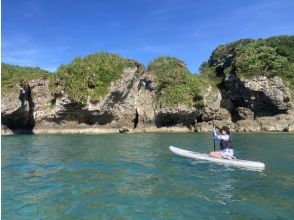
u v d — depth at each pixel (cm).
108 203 877
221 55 6506
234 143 2517
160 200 907
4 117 3359
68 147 2170
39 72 3816
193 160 1597
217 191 1008
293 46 5053
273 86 4253
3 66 3844
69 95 3531
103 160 1595
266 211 816
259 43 5306
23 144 2361
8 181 1131
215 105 4241
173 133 3684
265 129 4034
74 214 788
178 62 4875
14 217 768
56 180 1148
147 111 4062
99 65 3725
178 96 4028
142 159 1628
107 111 3731
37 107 3612
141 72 4088
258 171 1330
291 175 1250
